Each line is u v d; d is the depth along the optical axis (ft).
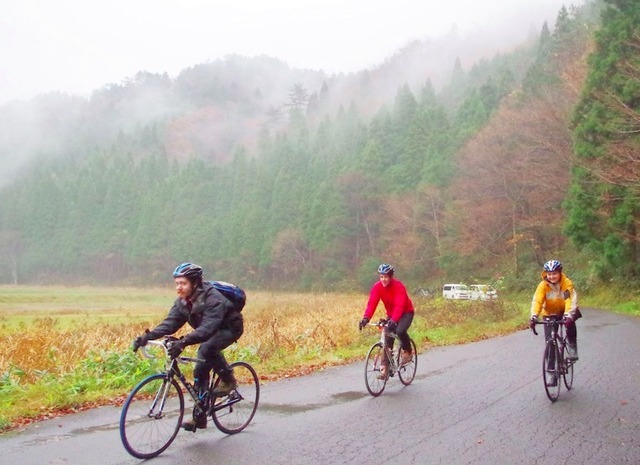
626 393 25.96
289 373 33.24
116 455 17.46
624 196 79.36
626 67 78.43
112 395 26.78
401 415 22.31
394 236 186.60
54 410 23.72
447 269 161.58
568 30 184.24
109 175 394.11
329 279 211.00
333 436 19.40
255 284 244.01
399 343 28.17
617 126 77.30
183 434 19.80
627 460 16.94
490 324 62.49
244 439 19.12
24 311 128.26
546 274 25.61
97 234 347.77
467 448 18.03
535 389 26.96
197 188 330.54
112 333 50.60
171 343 17.74
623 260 86.94
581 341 44.88
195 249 289.12
